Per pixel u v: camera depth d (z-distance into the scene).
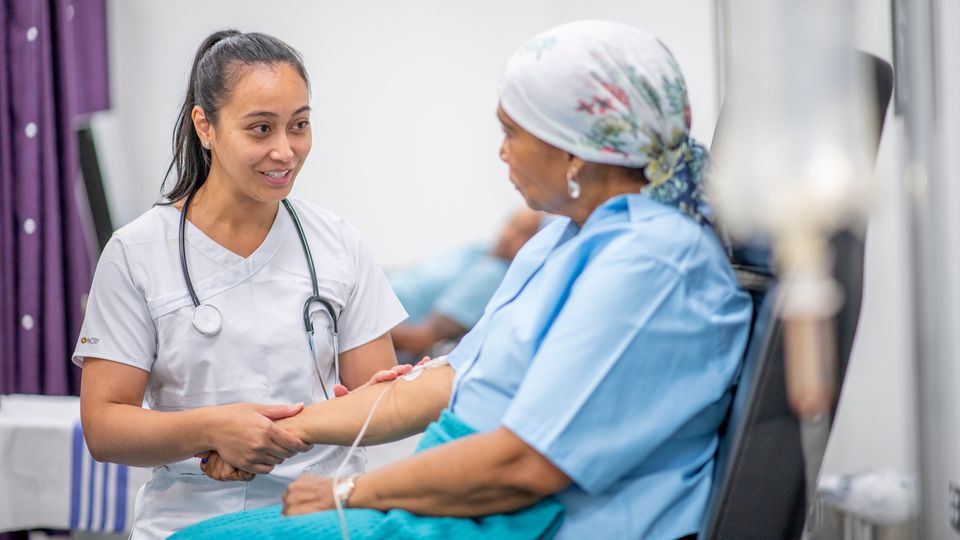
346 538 1.17
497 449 1.14
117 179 3.12
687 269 1.17
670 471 1.21
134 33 3.29
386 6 3.46
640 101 1.18
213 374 1.59
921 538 0.89
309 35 3.46
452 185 3.53
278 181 1.54
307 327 1.63
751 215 0.95
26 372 2.73
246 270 1.62
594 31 1.19
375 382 1.51
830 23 0.85
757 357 1.14
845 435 1.09
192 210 1.64
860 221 0.99
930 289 0.87
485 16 3.47
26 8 2.71
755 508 1.15
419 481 1.17
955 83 1.01
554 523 1.18
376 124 3.50
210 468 1.51
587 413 1.13
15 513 2.40
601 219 1.23
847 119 0.87
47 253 2.74
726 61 0.95
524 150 1.24
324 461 1.64
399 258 3.55
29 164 2.73
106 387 1.56
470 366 1.29
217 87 1.52
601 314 1.14
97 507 2.39
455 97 3.50
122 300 1.58
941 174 0.88
